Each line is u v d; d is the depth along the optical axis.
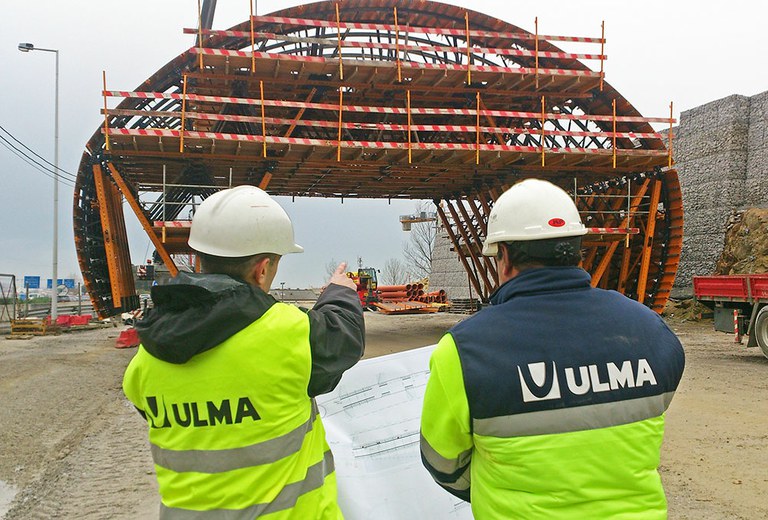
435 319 28.03
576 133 13.85
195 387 1.75
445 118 16.11
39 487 5.22
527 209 1.88
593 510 1.63
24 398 9.16
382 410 2.90
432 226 57.06
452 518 2.72
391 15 14.69
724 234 22.77
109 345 16.67
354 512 2.68
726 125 23.09
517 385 1.66
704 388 9.39
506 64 15.25
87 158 13.41
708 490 4.97
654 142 14.83
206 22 13.80
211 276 1.81
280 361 1.78
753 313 12.52
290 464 1.80
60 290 60.62
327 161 14.05
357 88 14.22
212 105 14.02
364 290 34.00
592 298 1.83
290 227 2.07
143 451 6.31
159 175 15.06
